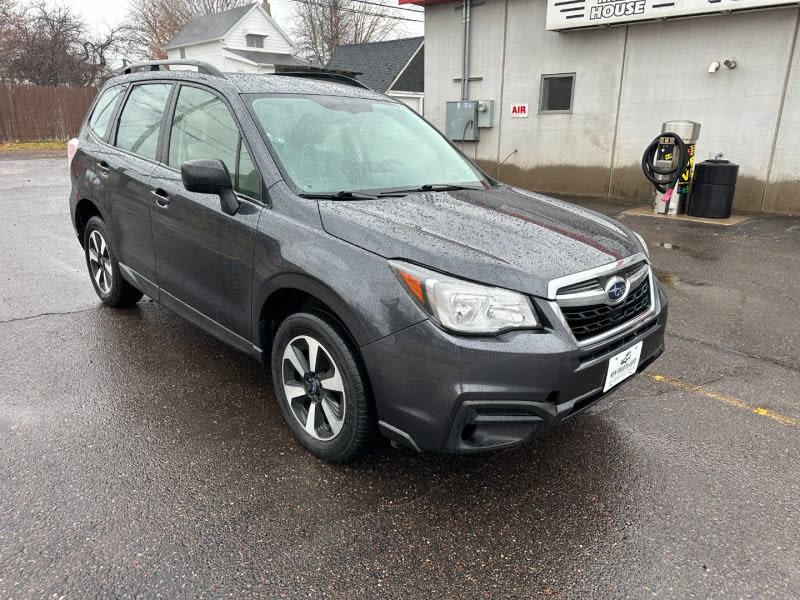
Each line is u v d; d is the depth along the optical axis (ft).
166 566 6.82
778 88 29.94
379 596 6.52
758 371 12.57
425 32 43.16
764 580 6.84
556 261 7.80
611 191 37.06
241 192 9.78
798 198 30.48
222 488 8.30
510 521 7.81
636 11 31.94
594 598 6.56
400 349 7.38
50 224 26.32
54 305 15.62
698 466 9.11
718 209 29.63
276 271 8.73
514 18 38.50
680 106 33.24
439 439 7.39
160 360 12.41
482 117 41.42
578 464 9.13
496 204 9.95
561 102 37.99
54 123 83.41
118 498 8.01
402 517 7.82
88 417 10.09
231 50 108.47
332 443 8.67
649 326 8.93
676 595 6.61
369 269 7.73
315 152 10.03
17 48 112.57
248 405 10.66
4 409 10.25
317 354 8.68
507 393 7.15
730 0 28.99
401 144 11.45
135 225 12.41
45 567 6.74
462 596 6.56
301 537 7.39
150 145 12.24
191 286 11.00
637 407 10.97
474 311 7.11
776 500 8.32
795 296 17.65
